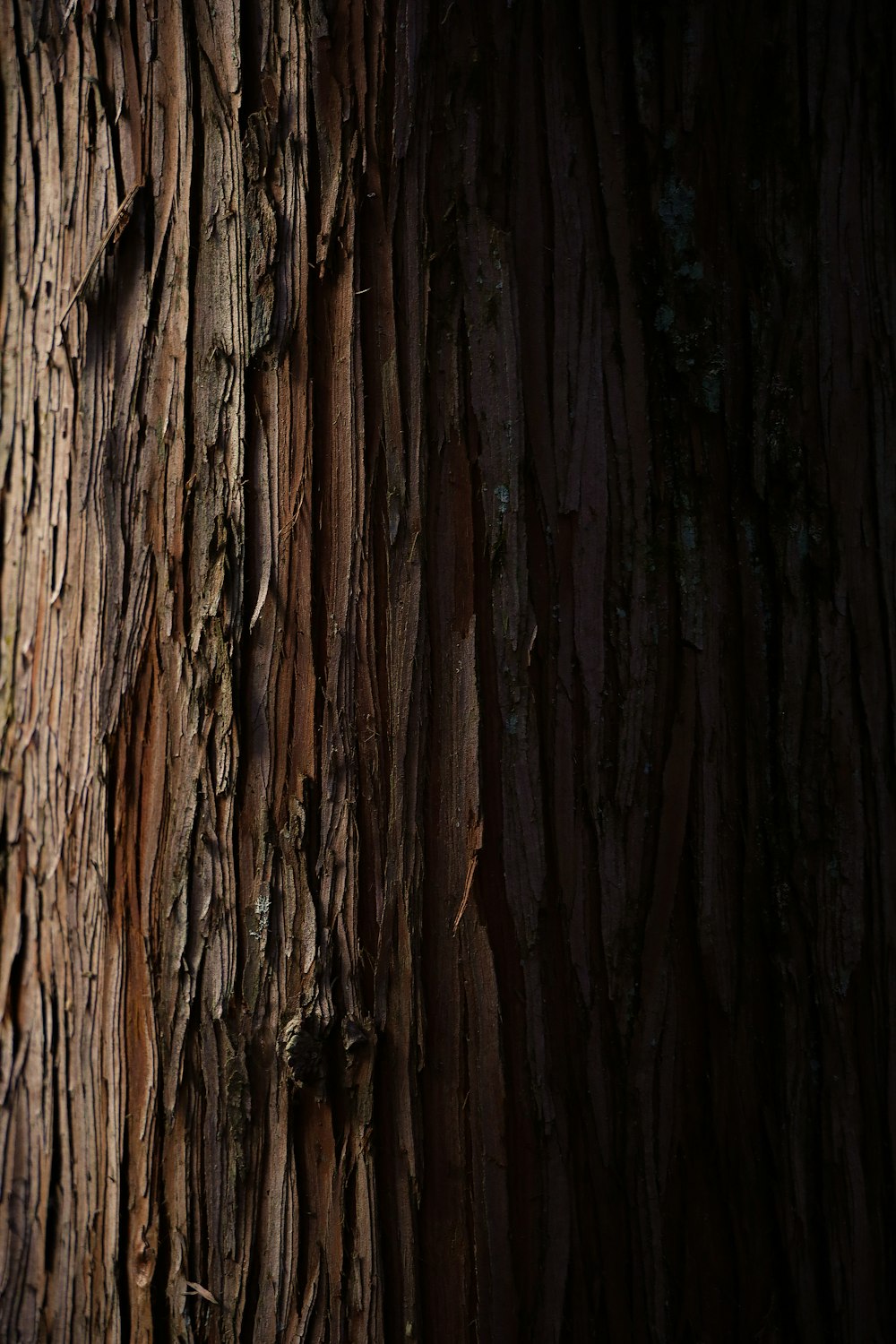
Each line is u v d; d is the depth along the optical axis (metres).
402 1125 1.27
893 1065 1.30
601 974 1.28
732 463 1.30
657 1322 1.27
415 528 1.28
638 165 1.29
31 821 1.42
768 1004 1.29
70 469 1.39
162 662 1.33
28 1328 1.38
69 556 1.39
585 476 1.29
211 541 1.31
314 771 1.29
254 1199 1.28
